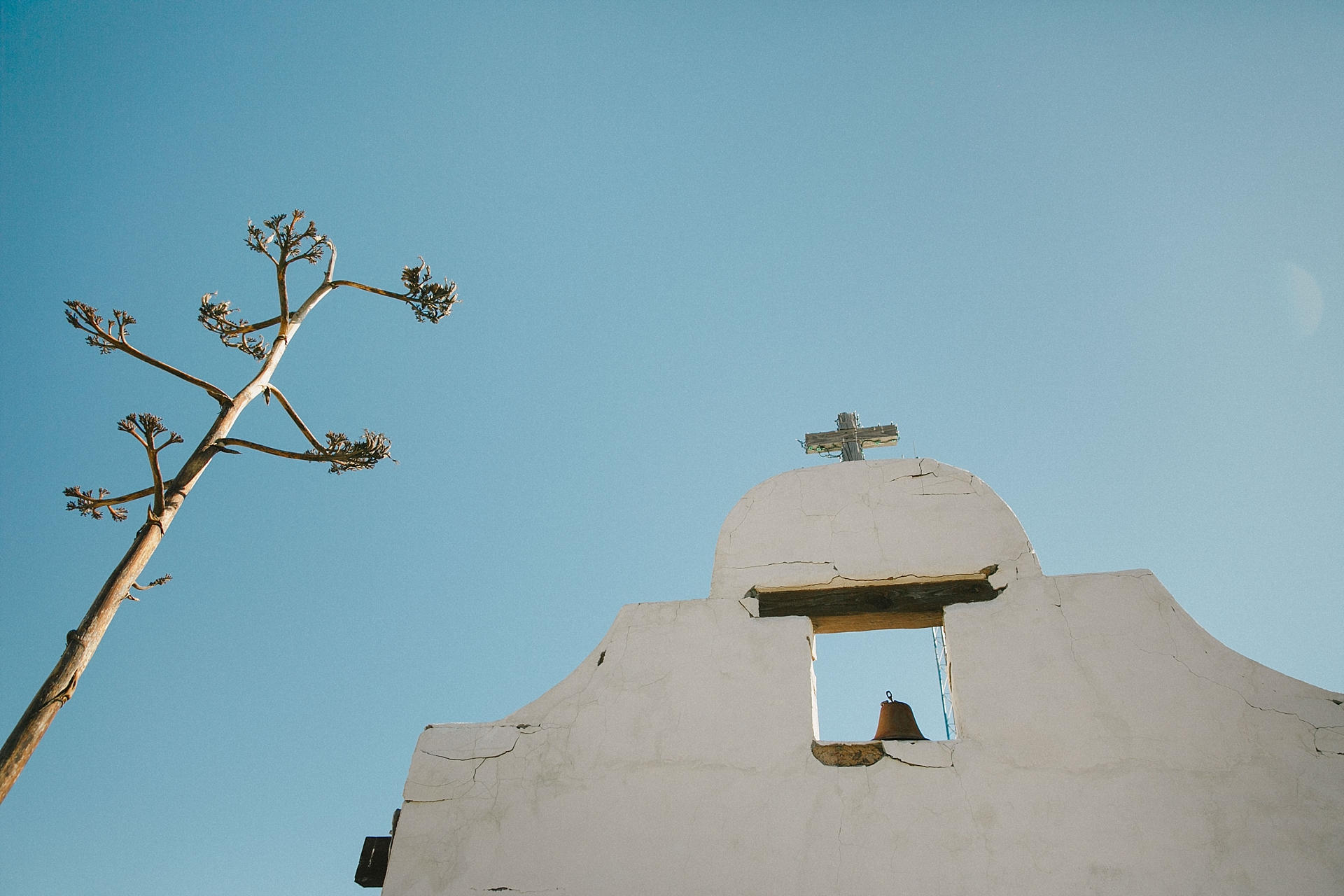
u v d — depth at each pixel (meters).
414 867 5.64
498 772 5.99
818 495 6.95
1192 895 4.71
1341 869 4.66
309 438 5.59
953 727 5.77
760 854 5.30
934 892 4.97
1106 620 5.82
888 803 5.34
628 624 6.57
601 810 5.68
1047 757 5.32
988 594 6.24
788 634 6.21
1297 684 5.36
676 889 5.28
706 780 5.67
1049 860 4.95
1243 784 5.03
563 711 6.22
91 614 4.30
